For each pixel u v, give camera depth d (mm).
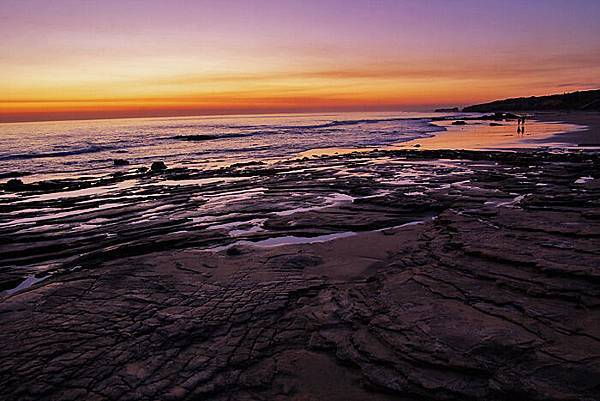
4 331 6336
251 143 48844
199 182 21750
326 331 6062
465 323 5766
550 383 4457
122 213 14711
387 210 13742
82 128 99000
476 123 86250
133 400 4812
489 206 13344
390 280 7688
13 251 10867
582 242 8484
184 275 8492
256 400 4820
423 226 11656
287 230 12047
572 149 30578
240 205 15414
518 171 20953
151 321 6551
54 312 6918
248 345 5879
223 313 6773
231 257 9633
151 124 125188
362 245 10242
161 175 24578
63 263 10125
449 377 4770
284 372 5281
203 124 115875
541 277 6984
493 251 8266
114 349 5805
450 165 24531
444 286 7094
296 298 7359
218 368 5379
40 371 5344
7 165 31250
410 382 4797
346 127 82688
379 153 32406
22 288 8844
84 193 19484
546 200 13109
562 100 148375
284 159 32688
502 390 4469
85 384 5098
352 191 17516
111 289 7812
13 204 16766
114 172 27391
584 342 5117
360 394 4844
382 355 5281
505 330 5500
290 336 6086
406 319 5996
